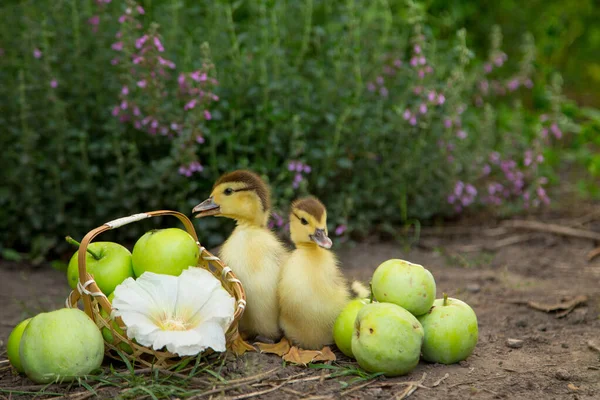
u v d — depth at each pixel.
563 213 10.96
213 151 8.71
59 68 9.17
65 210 9.23
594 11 15.87
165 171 8.52
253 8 10.05
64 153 8.99
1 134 8.99
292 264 5.62
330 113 9.34
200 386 5.11
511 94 14.52
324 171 9.17
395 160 9.77
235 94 9.16
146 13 9.79
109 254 5.66
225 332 5.27
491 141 10.73
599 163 12.04
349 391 5.09
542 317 7.09
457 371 5.52
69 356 5.07
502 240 9.86
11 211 9.17
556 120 10.98
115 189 8.75
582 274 8.59
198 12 9.95
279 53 9.05
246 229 5.93
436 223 10.42
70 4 9.08
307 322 5.62
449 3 13.23
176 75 9.21
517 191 10.78
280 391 5.10
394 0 11.21
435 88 9.66
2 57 9.30
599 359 5.89
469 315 5.61
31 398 5.02
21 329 5.46
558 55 16.23
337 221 9.16
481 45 14.96
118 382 5.15
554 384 5.35
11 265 8.89
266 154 9.22
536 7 15.60
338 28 10.10
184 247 5.58
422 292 5.42
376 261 9.04
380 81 9.84
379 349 5.18
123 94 8.45
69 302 5.68
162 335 5.06
